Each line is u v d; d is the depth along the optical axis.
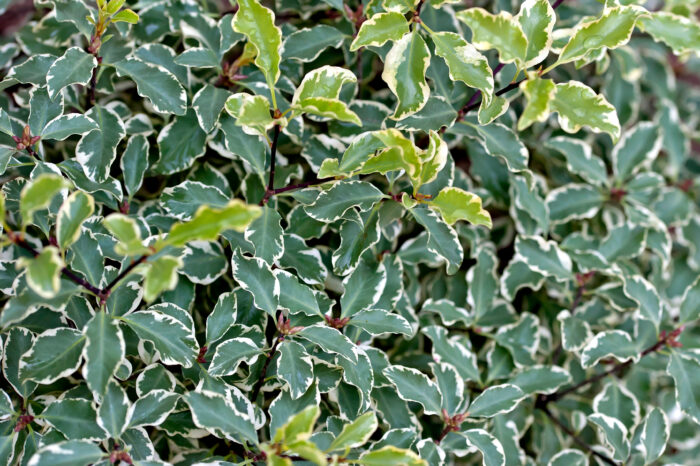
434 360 0.90
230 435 0.81
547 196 0.97
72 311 0.82
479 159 0.95
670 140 1.04
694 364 0.90
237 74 0.90
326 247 0.91
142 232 0.85
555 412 0.96
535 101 0.81
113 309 0.83
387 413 0.86
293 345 0.83
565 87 0.82
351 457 0.83
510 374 0.91
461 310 0.91
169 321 0.82
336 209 0.84
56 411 0.81
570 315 0.92
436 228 0.84
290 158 0.94
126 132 0.89
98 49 0.86
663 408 0.96
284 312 0.86
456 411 0.87
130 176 0.88
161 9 0.92
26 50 0.90
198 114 0.86
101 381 0.78
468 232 0.93
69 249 0.82
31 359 0.80
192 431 0.84
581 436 0.95
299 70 0.92
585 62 0.85
